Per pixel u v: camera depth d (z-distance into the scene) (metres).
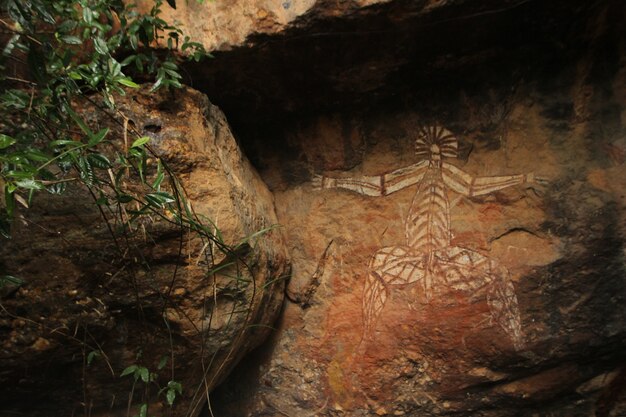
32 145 2.02
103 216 2.10
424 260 3.00
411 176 3.04
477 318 2.93
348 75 2.80
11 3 1.76
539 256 2.89
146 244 2.25
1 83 2.06
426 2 2.48
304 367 3.10
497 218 2.95
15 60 2.15
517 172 2.94
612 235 2.82
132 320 2.36
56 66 1.96
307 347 3.10
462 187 2.99
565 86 2.85
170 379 2.52
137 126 2.30
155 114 2.36
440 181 3.01
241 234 2.44
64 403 2.46
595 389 2.96
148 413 2.55
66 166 1.82
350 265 3.08
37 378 2.33
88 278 2.22
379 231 3.05
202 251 2.33
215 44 2.59
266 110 2.99
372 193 3.08
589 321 2.84
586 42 2.74
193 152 2.37
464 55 2.76
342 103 2.96
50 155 2.04
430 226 3.01
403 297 3.00
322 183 3.13
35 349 2.22
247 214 2.61
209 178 2.41
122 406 2.53
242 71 2.74
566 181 2.88
